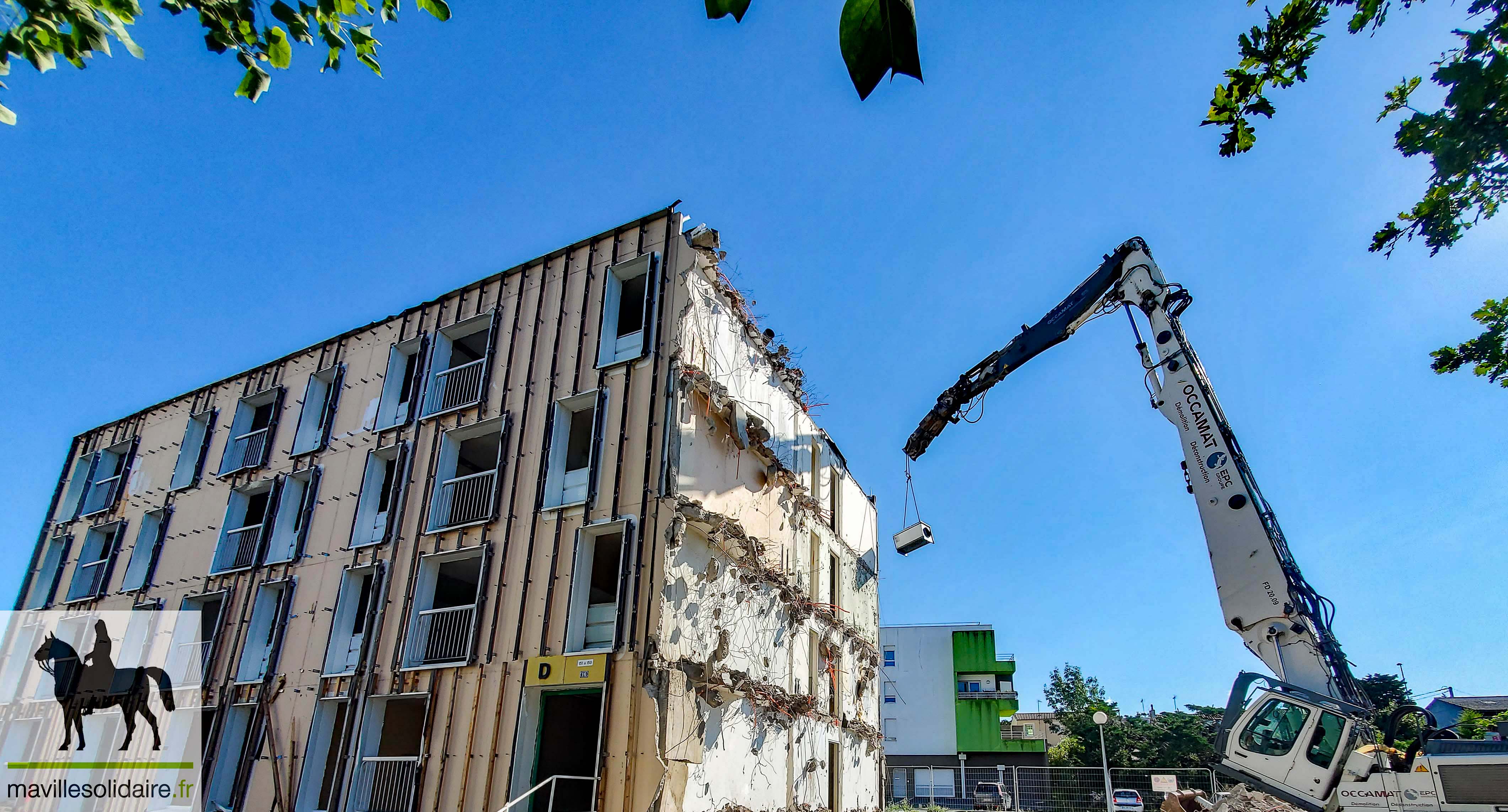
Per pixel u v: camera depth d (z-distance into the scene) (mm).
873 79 1439
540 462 14812
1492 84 4402
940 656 46656
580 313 15789
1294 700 11531
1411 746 11203
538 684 12984
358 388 18312
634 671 12398
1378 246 6004
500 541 14625
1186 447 13430
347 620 15797
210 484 19703
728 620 14555
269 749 15117
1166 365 13930
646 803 11594
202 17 4535
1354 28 4566
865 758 20969
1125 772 25062
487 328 17406
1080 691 53219
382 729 14664
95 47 4238
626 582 13102
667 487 13484
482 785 12773
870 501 24859
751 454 16547
